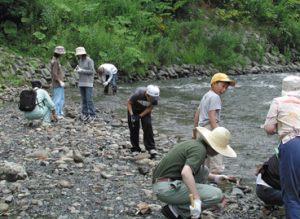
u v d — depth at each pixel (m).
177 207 5.11
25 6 22.66
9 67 19.38
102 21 25.34
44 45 21.98
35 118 11.02
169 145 10.34
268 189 5.85
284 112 5.21
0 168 6.79
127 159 8.55
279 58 31.89
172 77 25.02
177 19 30.50
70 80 20.33
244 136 11.57
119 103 16.41
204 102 7.01
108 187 6.68
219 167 7.28
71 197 6.21
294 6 36.41
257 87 21.56
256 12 33.81
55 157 8.18
